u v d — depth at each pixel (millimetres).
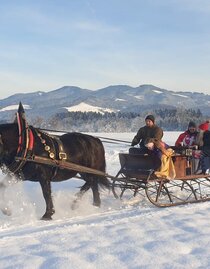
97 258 5809
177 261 5711
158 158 9836
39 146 8633
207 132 11141
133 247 6316
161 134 10914
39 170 8625
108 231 7266
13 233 7320
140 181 9875
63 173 9219
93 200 10047
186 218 8242
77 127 132875
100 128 129875
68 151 9281
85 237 6895
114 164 19000
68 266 5484
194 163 10844
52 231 7301
